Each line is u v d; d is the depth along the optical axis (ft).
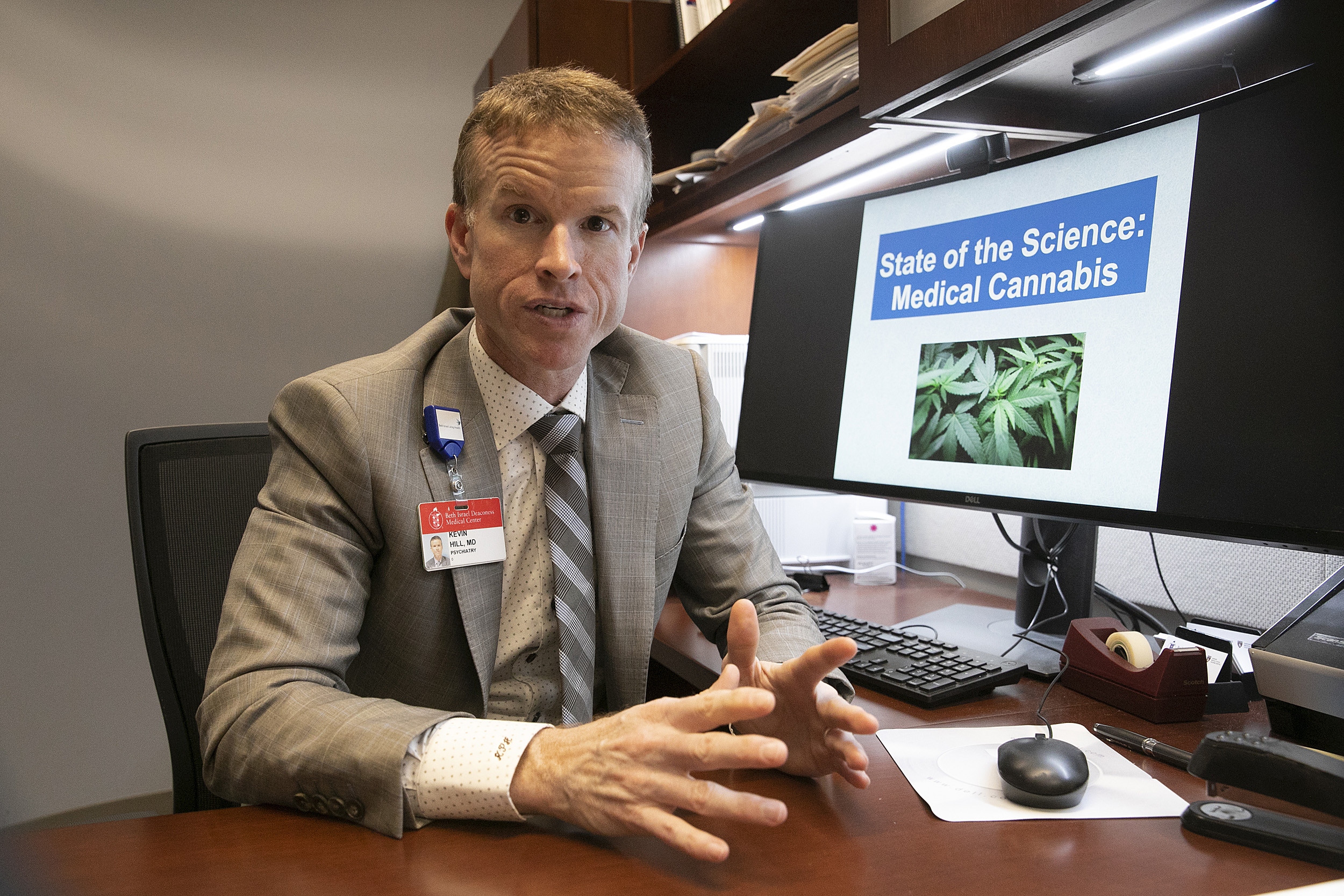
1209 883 1.50
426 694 2.76
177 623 3.37
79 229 7.96
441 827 1.84
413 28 8.96
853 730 1.91
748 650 2.10
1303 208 2.29
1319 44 2.76
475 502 2.77
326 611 2.36
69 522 7.93
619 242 2.72
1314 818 1.69
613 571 3.02
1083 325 2.84
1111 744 2.22
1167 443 2.57
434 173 9.17
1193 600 3.50
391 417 2.71
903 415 3.41
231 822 1.89
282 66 8.55
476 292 2.73
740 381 5.52
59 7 7.77
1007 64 2.87
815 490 3.73
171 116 8.21
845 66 3.89
